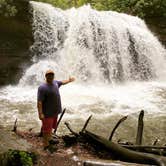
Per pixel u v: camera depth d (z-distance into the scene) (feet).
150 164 23.13
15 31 58.70
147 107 45.83
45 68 59.88
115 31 67.46
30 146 24.75
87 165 21.77
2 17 57.36
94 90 55.01
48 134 24.59
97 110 43.75
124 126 38.32
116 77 65.72
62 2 81.56
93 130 36.73
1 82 55.88
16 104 45.55
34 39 60.85
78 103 46.34
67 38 64.39
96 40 65.92
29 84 58.18
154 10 74.90
